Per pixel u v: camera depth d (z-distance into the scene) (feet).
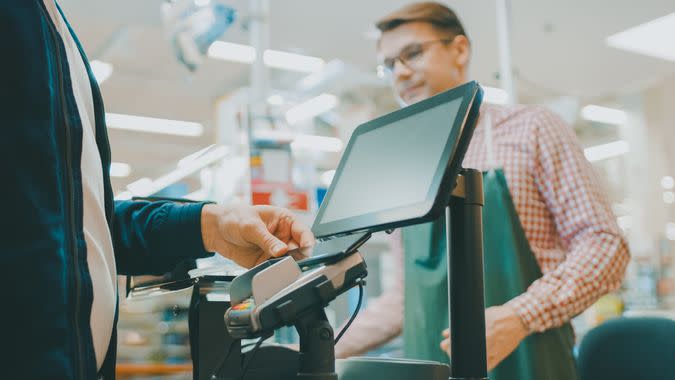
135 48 16.99
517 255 4.46
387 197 2.18
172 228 2.63
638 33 16.83
